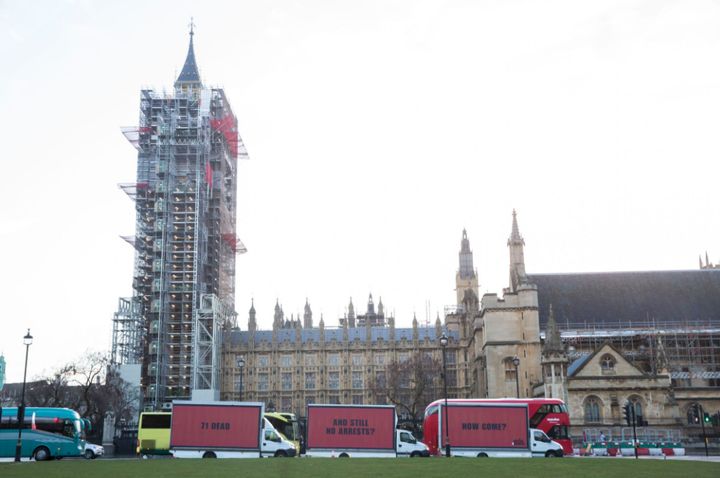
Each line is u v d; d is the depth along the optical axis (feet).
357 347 576.61
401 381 500.33
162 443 240.53
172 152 566.77
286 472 125.80
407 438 220.02
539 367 372.17
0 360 483.10
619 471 129.18
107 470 130.41
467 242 636.07
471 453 204.64
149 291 551.59
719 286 397.19
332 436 201.36
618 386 314.76
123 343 536.01
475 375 461.37
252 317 586.86
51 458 203.51
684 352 372.79
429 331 588.50
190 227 556.51
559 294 399.85
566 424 235.20
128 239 561.02
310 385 571.28
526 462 150.82
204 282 563.07
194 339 522.88
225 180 631.56
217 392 518.78
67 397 445.37
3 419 204.64
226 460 159.22
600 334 378.12
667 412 311.06
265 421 212.64
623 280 404.98
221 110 612.70
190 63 615.16
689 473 125.29
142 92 582.76
